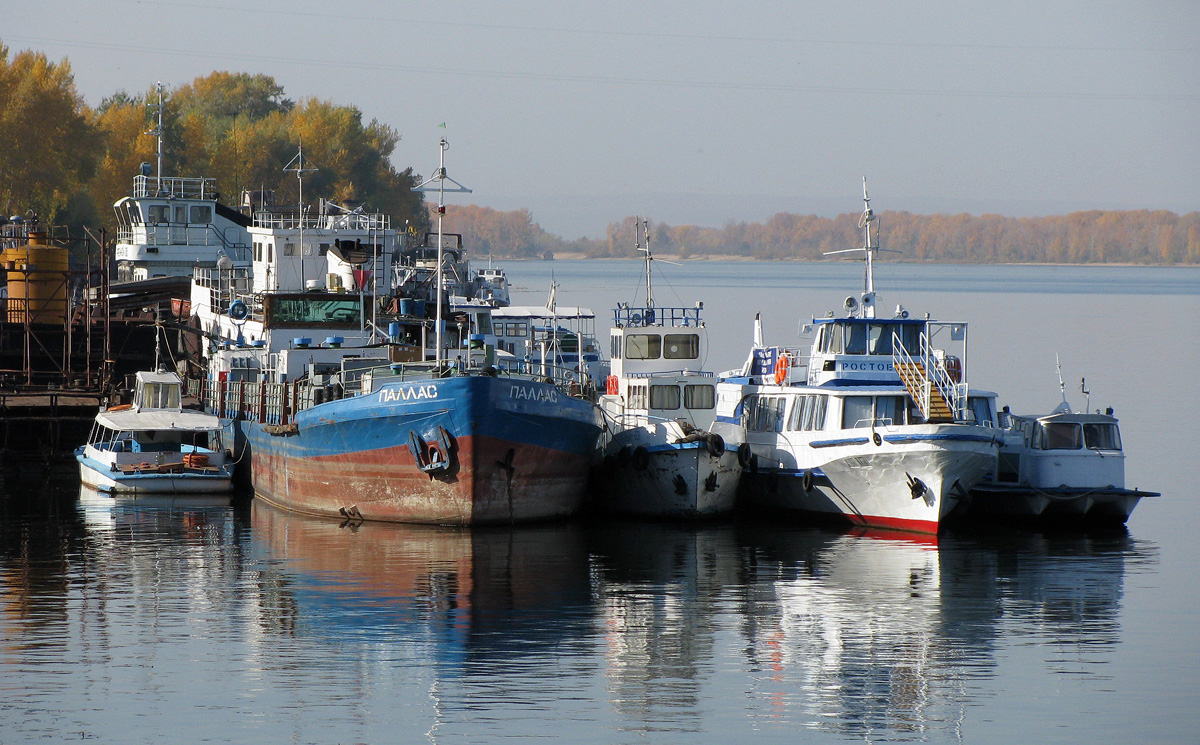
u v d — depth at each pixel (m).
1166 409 162.38
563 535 86.69
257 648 59.66
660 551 81.62
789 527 90.88
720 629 63.19
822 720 51.31
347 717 51.19
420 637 61.41
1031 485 91.62
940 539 86.19
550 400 86.50
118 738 49.06
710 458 90.31
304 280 130.25
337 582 72.12
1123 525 92.06
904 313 94.12
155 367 129.00
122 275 173.75
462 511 86.25
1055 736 50.03
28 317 130.38
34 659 57.91
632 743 48.88
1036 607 67.88
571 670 56.84
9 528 88.12
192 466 104.25
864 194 96.38
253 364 111.50
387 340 109.31
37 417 116.88
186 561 77.25
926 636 62.34
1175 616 66.31
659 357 105.12
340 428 88.31
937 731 50.44
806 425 92.50
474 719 51.03
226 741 48.91
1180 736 50.03
